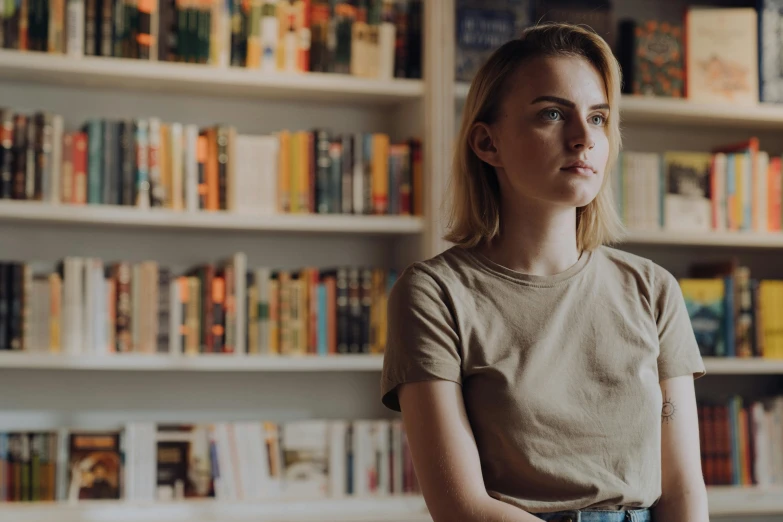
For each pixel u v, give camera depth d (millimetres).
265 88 2803
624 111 3018
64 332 2568
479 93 1220
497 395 1112
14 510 2486
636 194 2980
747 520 2986
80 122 2822
